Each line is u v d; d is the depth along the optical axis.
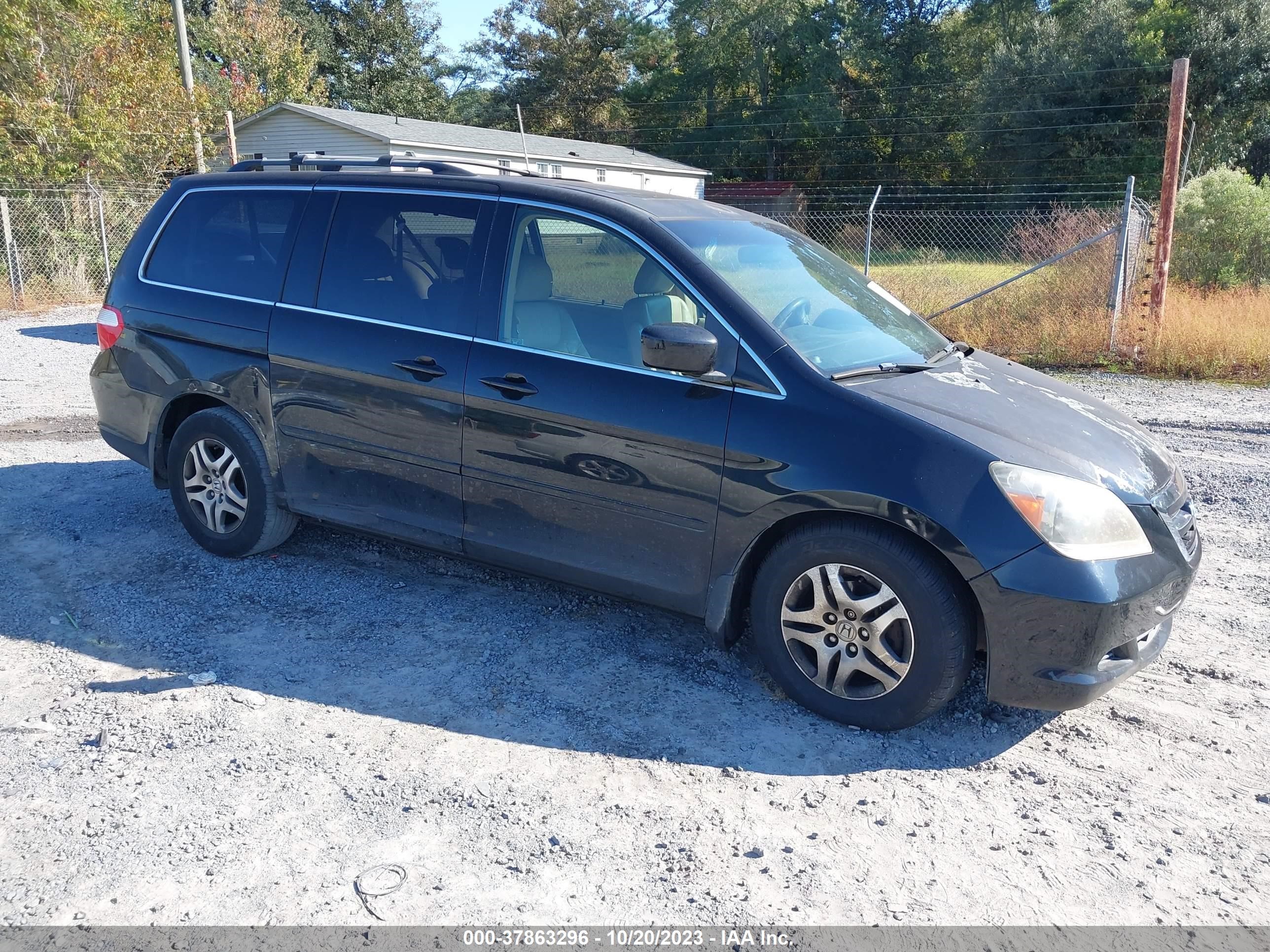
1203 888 2.61
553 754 3.19
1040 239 14.23
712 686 3.67
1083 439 3.41
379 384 4.07
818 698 3.41
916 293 12.97
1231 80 33.75
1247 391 9.31
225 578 4.55
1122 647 3.20
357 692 3.56
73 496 5.75
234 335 4.50
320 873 2.58
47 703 3.40
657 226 3.74
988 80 37.88
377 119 31.64
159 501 5.68
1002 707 3.56
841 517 3.28
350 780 3.00
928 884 2.61
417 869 2.60
